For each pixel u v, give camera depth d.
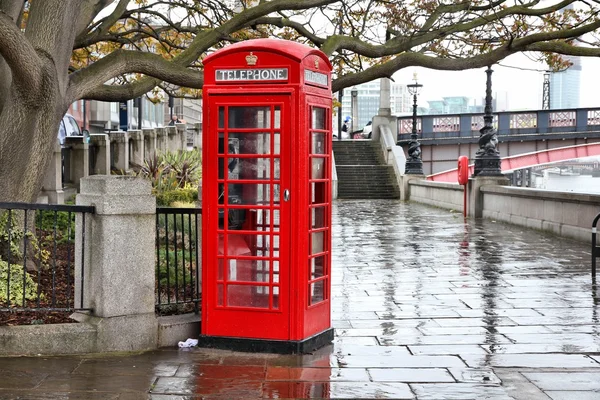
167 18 16.84
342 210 32.25
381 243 19.19
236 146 8.16
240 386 6.94
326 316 8.71
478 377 7.26
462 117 54.53
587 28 13.90
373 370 7.51
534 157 54.34
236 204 8.20
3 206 7.80
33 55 9.62
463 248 17.95
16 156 10.31
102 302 8.07
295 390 6.84
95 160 25.88
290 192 8.03
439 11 14.94
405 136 54.34
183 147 39.59
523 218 23.17
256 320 8.18
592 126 52.91
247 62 8.04
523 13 14.81
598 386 6.96
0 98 11.52
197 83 12.74
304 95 8.00
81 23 13.30
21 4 11.59
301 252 8.09
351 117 70.38
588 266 14.79
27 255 10.70
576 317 10.05
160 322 8.42
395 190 43.56
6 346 7.77
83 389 6.75
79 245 8.35
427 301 11.25
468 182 27.67
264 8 13.96
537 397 6.63
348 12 16.28
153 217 8.31
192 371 7.41
